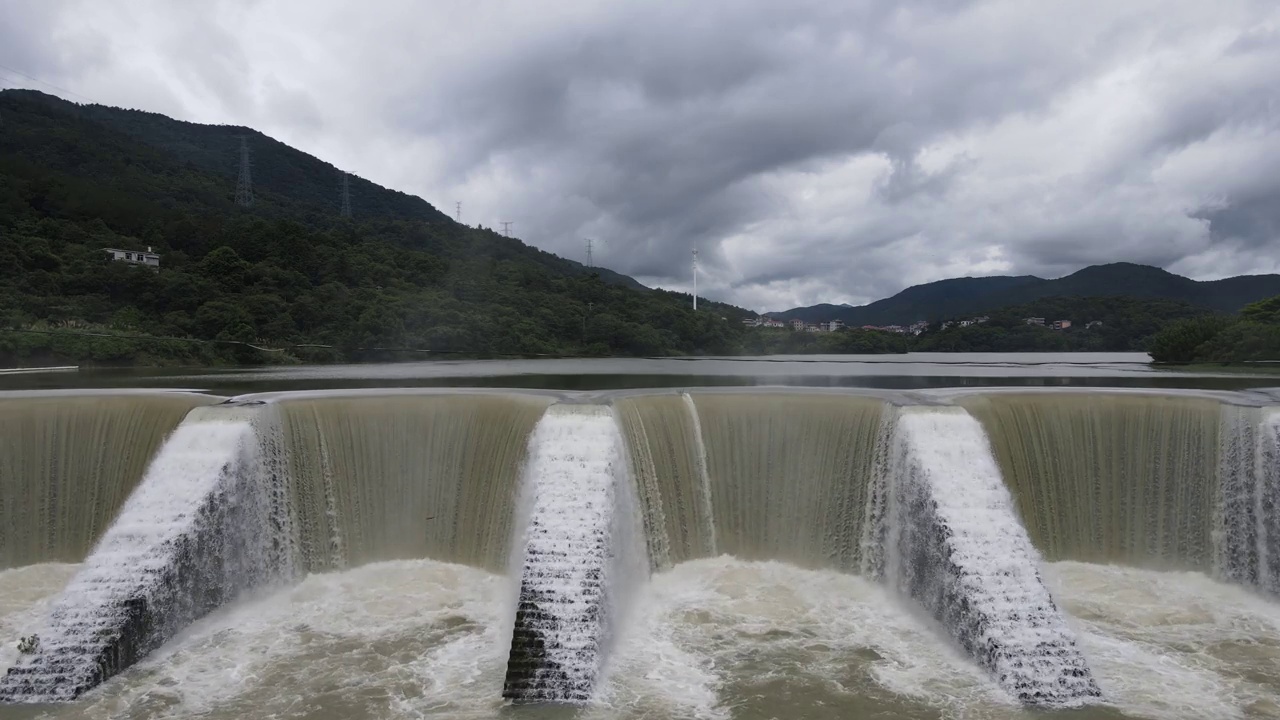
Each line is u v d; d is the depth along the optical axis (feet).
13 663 53.57
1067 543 73.20
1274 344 198.08
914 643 57.98
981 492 61.98
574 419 66.74
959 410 66.80
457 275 438.40
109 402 71.92
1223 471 67.82
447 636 58.80
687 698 50.03
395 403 74.18
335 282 359.87
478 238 627.05
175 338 250.57
